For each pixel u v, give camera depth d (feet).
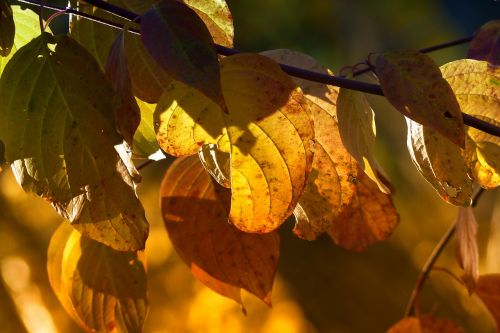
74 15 3.16
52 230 7.43
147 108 3.19
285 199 2.98
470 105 3.21
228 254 3.39
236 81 2.96
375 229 3.54
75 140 2.97
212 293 7.31
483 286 3.71
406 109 2.97
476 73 3.19
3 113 2.98
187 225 3.40
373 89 3.04
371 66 3.13
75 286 3.49
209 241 3.40
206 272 3.40
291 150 2.97
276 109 2.96
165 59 2.84
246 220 2.99
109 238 2.99
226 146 2.98
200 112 2.96
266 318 7.54
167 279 7.43
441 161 3.11
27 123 2.98
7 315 6.93
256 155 2.97
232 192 2.98
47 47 2.99
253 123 2.96
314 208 3.18
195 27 2.86
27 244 7.29
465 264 3.65
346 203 3.18
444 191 3.11
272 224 2.99
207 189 3.41
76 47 2.99
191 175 3.41
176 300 7.34
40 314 7.06
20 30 3.18
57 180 2.98
